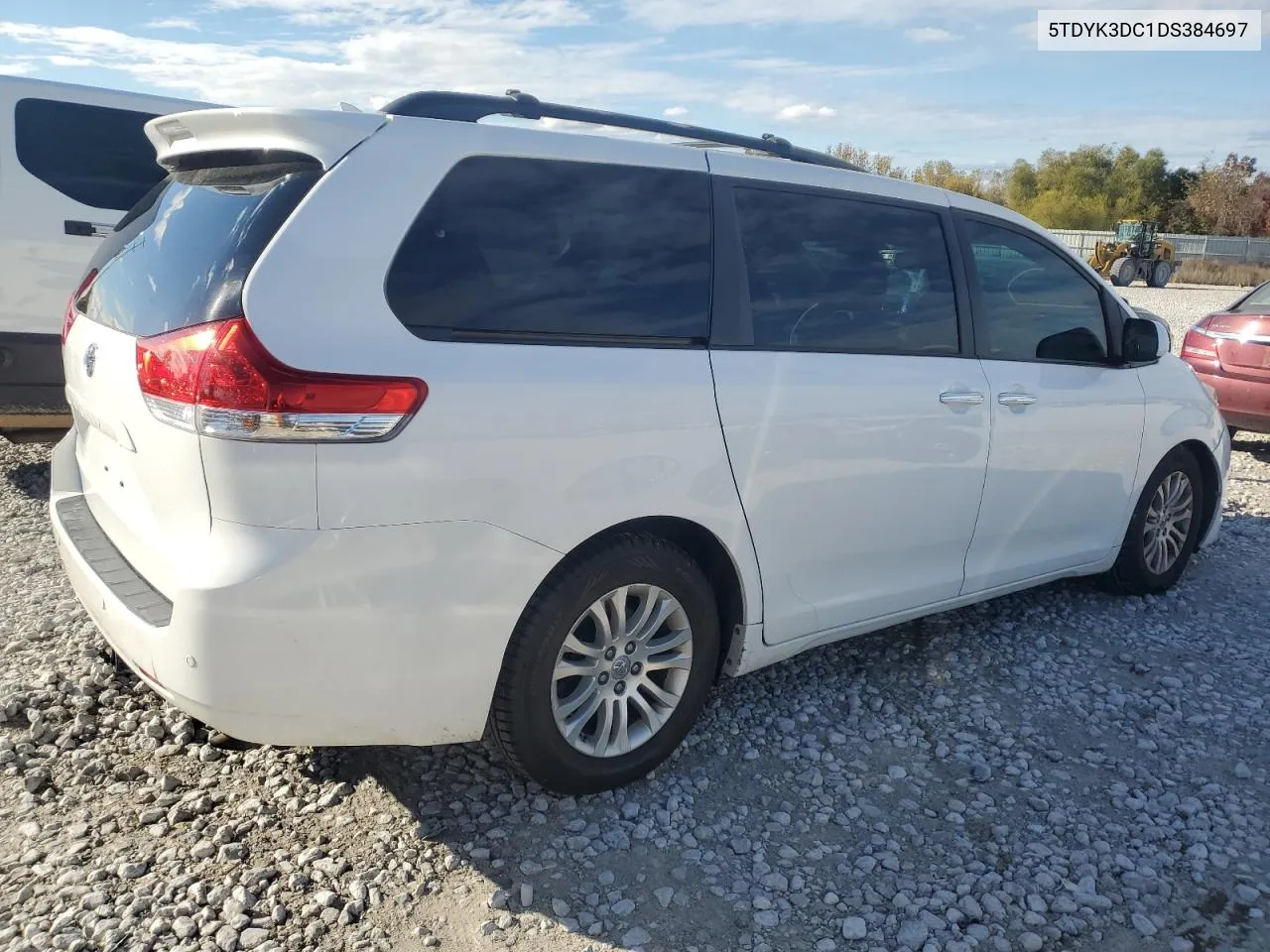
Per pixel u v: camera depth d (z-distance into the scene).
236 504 2.32
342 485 2.34
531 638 2.69
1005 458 3.85
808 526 3.26
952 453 3.64
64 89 5.94
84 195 5.99
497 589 2.58
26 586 4.49
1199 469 4.95
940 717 3.59
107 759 3.10
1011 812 3.02
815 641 3.47
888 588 3.62
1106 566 4.64
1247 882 2.72
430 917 2.47
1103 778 3.23
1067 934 2.51
